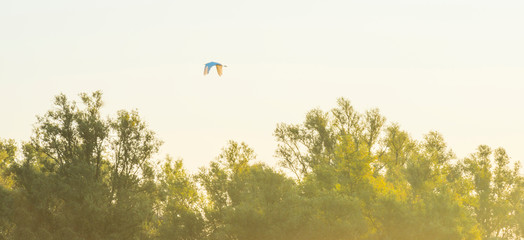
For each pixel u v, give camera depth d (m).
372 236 143.88
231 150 158.25
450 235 140.25
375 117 179.62
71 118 149.12
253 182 142.38
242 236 131.62
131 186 148.38
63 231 135.38
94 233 137.38
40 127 148.88
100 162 149.25
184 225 146.75
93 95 153.50
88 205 137.62
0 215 136.88
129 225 140.38
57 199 141.25
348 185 149.88
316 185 151.12
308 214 133.50
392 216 141.38
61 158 149.88
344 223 131.88
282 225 131.25
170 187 151.75
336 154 153.38
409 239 140.25
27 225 137.88
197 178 153.12
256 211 133.12
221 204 150.62
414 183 156.12
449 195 151.88
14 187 155.62
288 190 140.62
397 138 180.50
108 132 149.25
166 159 156.62
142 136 150.75
